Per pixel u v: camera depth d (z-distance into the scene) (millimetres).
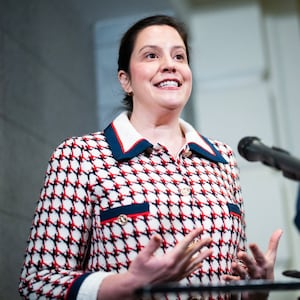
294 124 10031
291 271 3256
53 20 7547
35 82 6812
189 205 3787
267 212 9547
